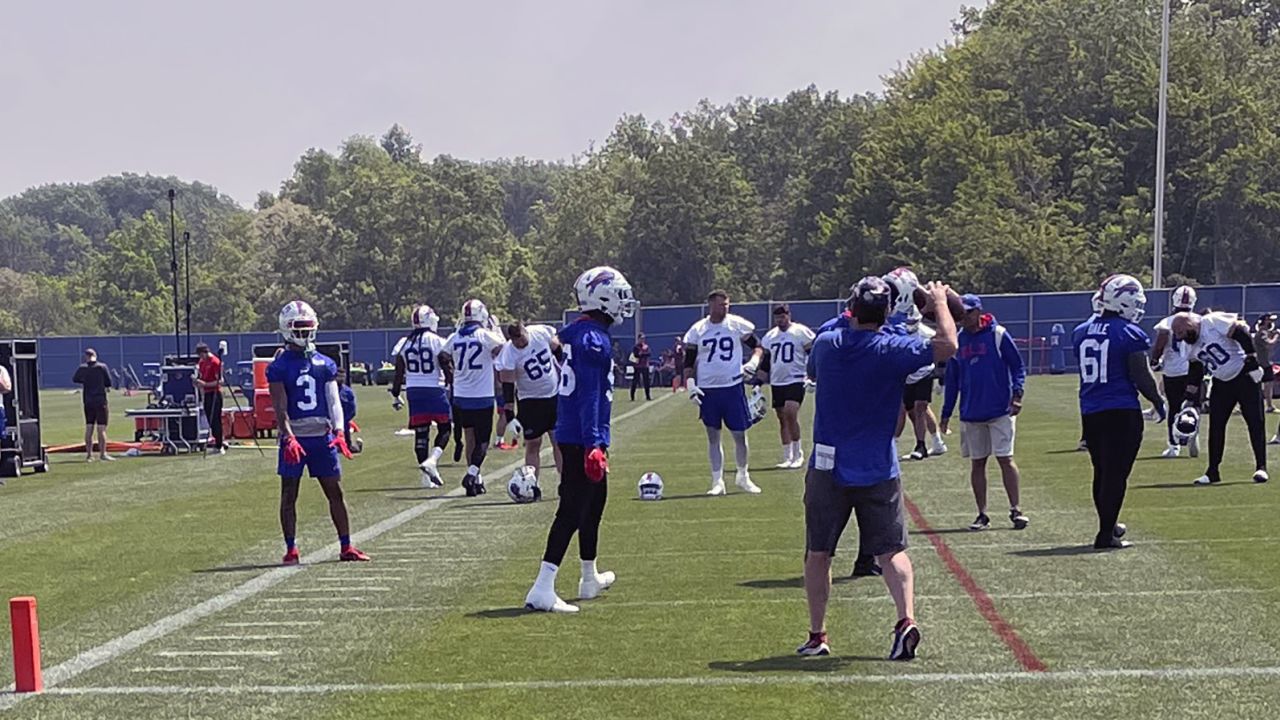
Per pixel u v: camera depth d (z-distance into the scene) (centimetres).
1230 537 1187
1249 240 7169
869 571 1056
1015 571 1055
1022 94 7869
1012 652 794
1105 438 1146
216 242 13225
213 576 1160
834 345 782
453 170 10375
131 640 905
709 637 857
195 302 11212
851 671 760
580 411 956
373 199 10288
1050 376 5466
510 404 1662
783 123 12925
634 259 9731
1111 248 6788
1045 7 8056
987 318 1278
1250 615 876
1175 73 7456
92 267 13100
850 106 9762
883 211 7750
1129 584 990
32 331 11594
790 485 1733
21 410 2305
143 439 2827
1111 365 1143
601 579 1027
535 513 1521
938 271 6819
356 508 1633
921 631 854
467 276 10250
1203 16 8869
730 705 700
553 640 862
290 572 1165
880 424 782
